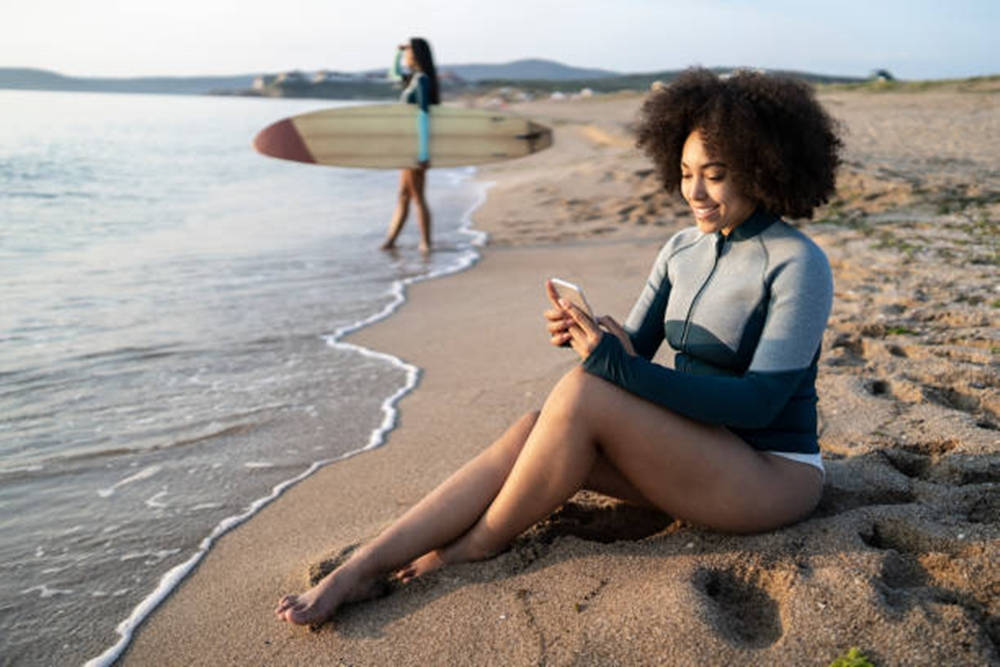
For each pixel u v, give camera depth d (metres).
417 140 6.75
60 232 8.83
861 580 1.90
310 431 3.59
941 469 2.58
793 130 2.04
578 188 11.88
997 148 11.98
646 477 2.08
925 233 6.65
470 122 6.85
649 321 2.41
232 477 3.16
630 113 35.66
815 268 2.04
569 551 2.22
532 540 2.34
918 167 9.86
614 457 2.08
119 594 2.39
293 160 6.70
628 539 2.47
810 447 2.17
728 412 1.97
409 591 2.16
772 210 2.14
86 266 7.09
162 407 3.90
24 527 2.80
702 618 1.85
